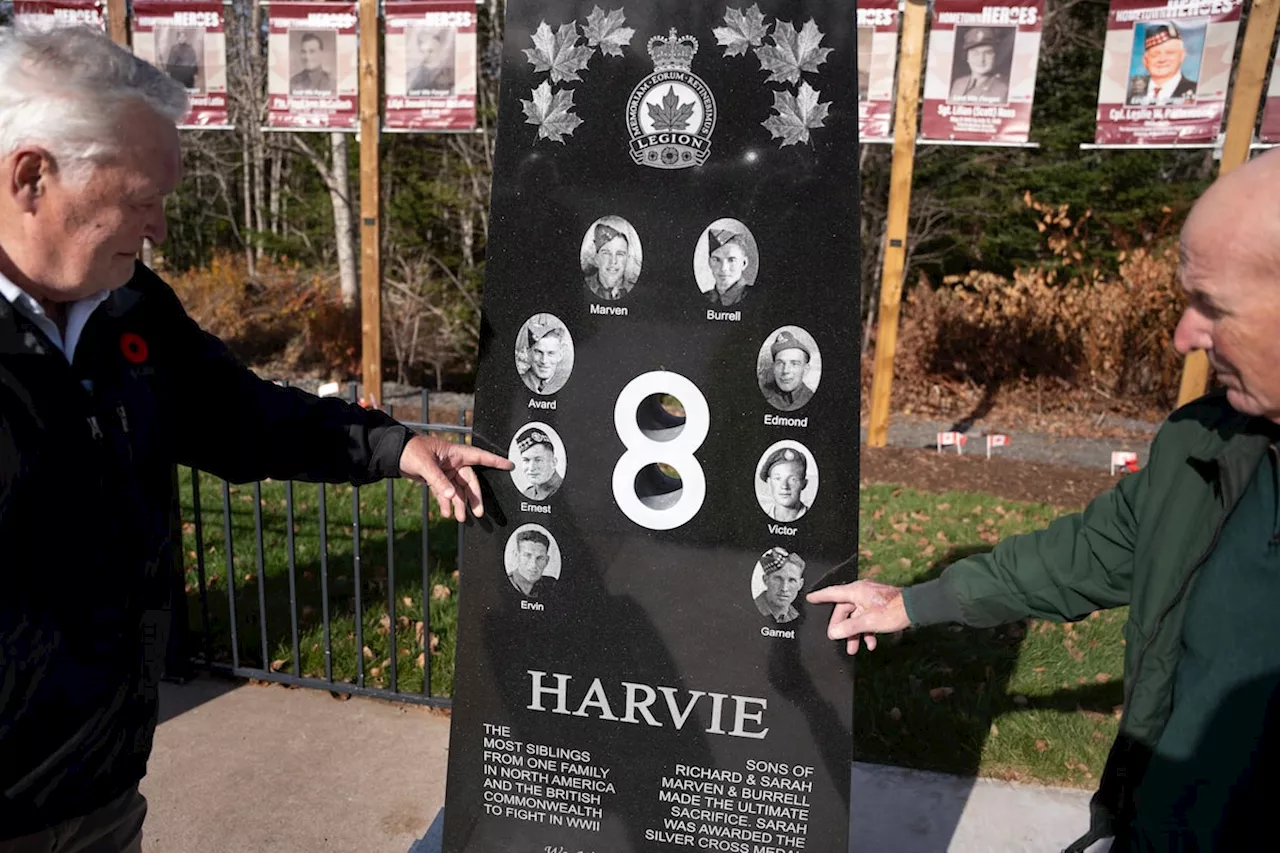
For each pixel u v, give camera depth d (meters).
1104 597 1.71
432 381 13.30
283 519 5.60
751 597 1.98
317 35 7.80
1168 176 13.04
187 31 7.89
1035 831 2.93
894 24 7.07
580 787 2.13
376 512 5.77
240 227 16.05
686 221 1.87
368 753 3.32
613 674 2.06
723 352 1.91
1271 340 1.26
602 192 1.89
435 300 13.38
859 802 3.05
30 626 1.43
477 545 2.08
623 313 1.93
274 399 1.92
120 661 1.57
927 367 12.09
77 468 1.47
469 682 2.13
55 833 1.55
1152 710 1.51
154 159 1.40
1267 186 1.24
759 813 2.07
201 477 6.35
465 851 2.21
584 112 1.87
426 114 7.73
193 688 3.73
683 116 1.84
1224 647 1.40
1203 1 6.52
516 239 1.94
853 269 1.84
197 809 3.00
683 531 1.99
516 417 2.01
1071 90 13.04
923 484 6.95
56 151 1.31
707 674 2.03
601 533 2.02
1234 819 1.39
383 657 3.95
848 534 1.93
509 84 1.89
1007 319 11.76
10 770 1.46
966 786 3.15
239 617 4.25
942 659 3.96
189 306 13.47
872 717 3.51
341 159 12.94
